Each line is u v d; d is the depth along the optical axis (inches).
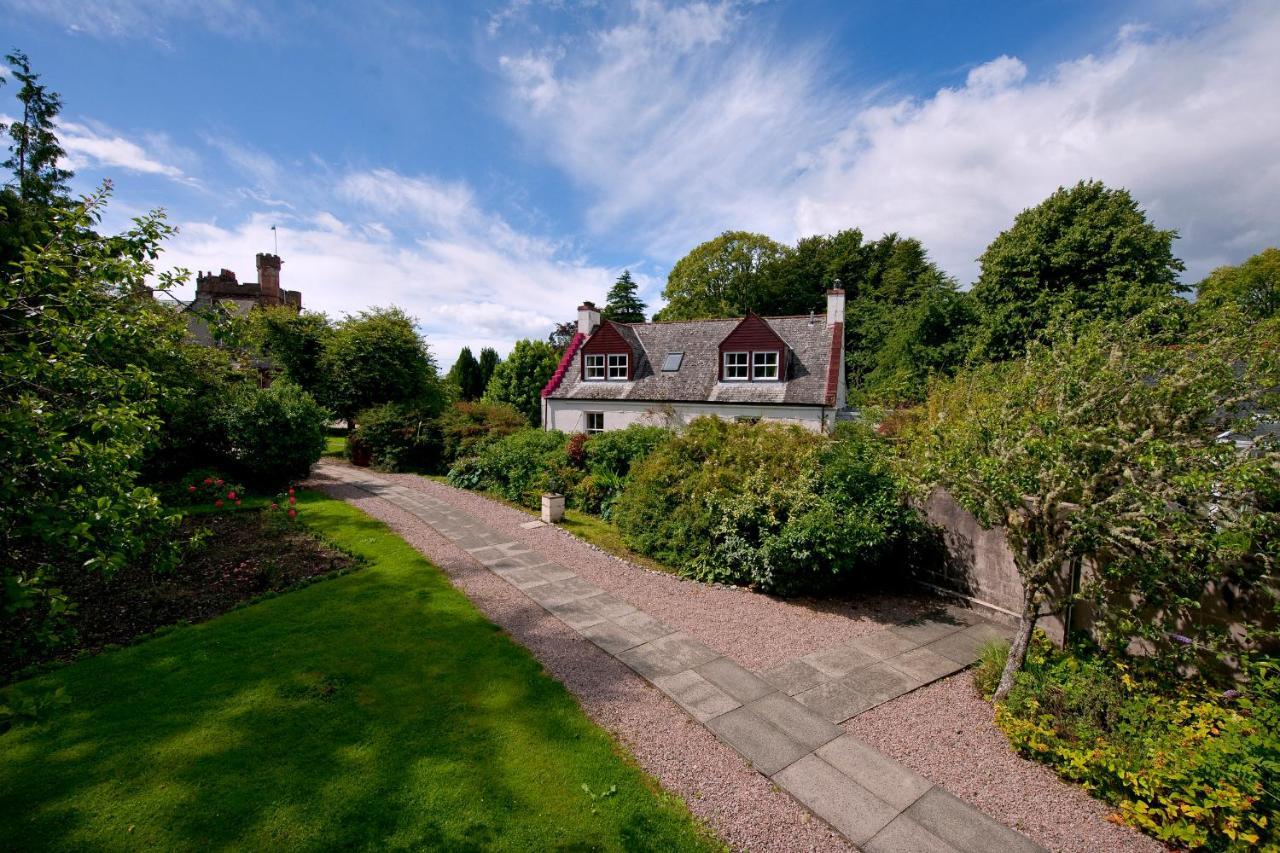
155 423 175.9
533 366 1438.2
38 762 167.9
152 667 225.9
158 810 151.3
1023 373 233.8
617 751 187.0
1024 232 955.3
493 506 558.3
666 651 259.6
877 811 163.0
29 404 133.6
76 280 162.4
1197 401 179.6
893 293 1467.8
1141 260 860.0
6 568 143.0
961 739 198.2
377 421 786.2
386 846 143.6
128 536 144.9
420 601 305.7
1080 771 174.2
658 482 408.2
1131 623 219.9
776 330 888.9
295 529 430.6
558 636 271.9
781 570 324.5
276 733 186.1
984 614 311.3
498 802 160.4
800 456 366.9
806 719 208.4
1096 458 196.7
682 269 1659.7
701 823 157.1
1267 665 174.7
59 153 625.9
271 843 142.6
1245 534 166.2
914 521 335.9
